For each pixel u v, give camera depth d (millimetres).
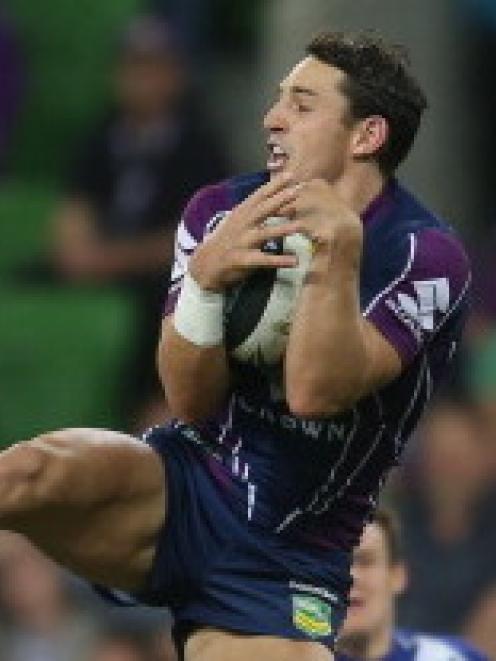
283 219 18750
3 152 39531
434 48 38938
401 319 18875
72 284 36750
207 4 40812
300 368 18328
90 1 40312
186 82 36625
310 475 19172
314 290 18375
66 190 38156
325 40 19297
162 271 36188
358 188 19203
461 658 25141
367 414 19141
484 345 34844
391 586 24656
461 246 19375
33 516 18750
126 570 19312
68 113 40031
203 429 19375
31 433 35906
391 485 32781
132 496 19047
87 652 29641
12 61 39719
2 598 30641
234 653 19047
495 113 39562
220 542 19250
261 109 39250
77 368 36031
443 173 39000
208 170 36219
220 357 18922
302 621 19156
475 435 32688
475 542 31906
